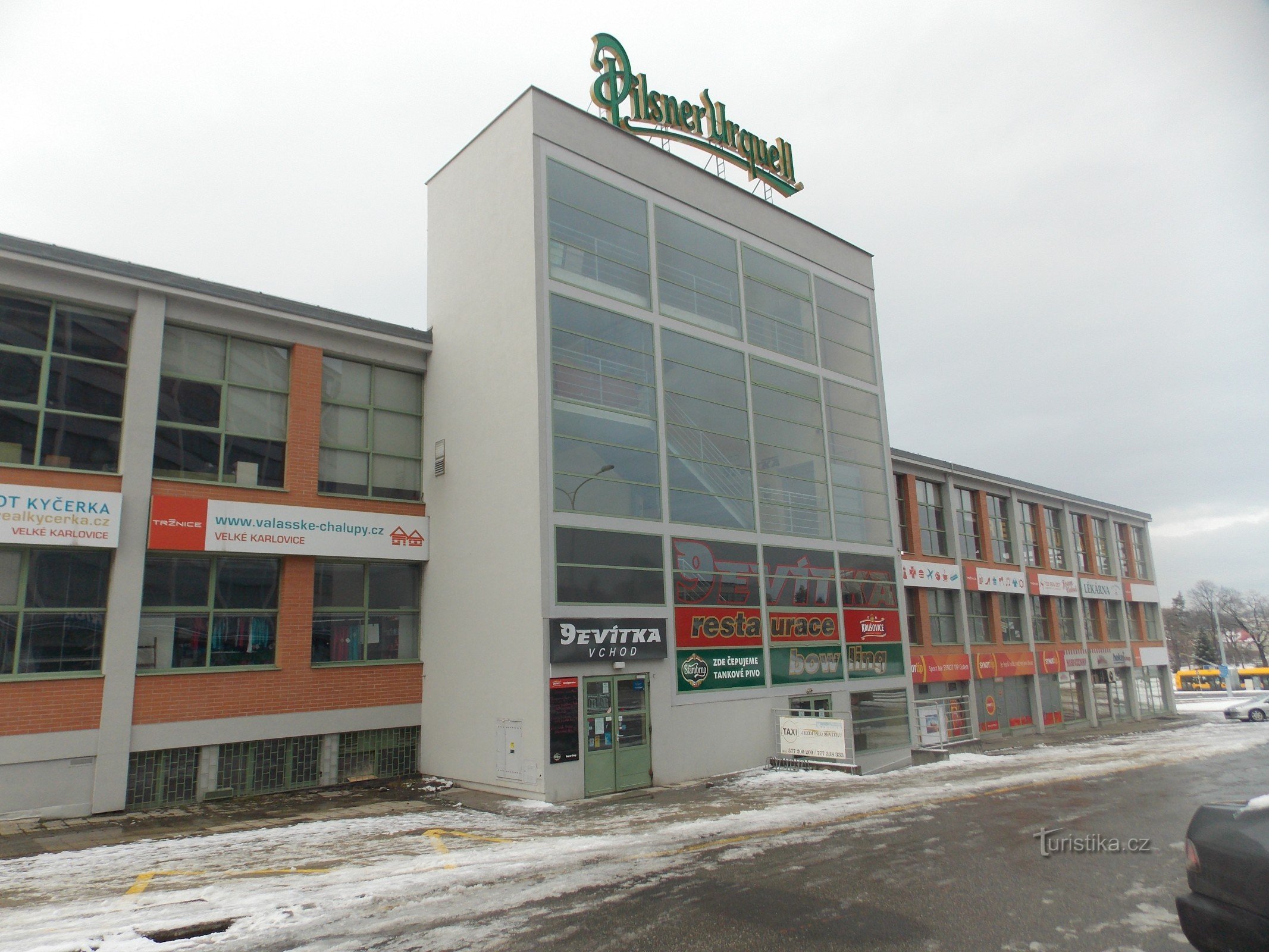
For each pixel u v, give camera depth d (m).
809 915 6.74
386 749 16.11
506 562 15.06
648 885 7.73
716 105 21.25
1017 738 30.02
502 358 15.98
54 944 6.10
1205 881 4.88
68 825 11.65
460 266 17.58
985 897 7.18
